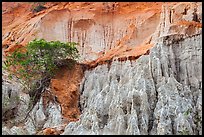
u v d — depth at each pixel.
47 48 38.41
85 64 39.47
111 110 32.66
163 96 32.28
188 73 34.69
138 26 43.09
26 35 48.47
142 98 32.09
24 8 59.03
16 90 36.62
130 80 34.16
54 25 48.12
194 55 35.22
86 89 36.94
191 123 30.78
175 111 31.17
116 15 47.91
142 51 37.53
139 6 47.97
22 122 34.66
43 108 35.25
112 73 36.81
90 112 32.75
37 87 37.19
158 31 39.69
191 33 36.19
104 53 45.19
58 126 33.25
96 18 47.91
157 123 30.92
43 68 38.09
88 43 46.69
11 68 39.19
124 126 30.77
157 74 34.19
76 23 47.81
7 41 49.47
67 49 39.22
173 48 35.97
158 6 46.81
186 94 33.12
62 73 38.66
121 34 46.38
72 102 36.38
